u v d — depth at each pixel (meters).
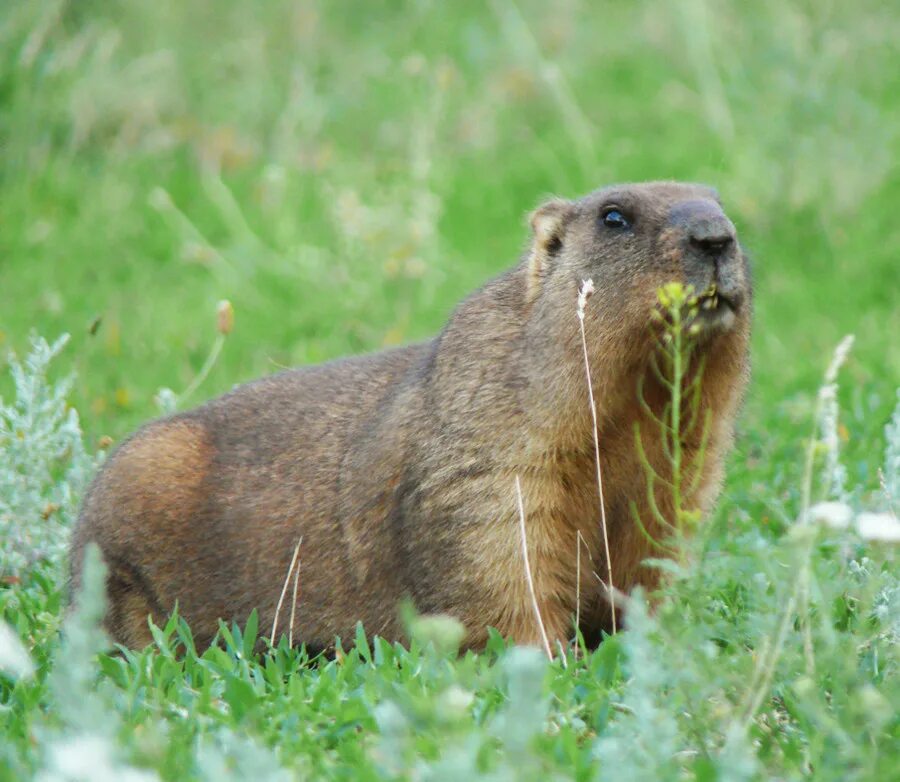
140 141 30.78
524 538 12.70
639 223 12.76
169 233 28.39
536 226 13.59
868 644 11.41
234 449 14.59
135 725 10.48
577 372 12.76
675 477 11.55
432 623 8.52
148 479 14.55
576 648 12.57
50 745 8.66
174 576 14.47
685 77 33.62
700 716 9.77
